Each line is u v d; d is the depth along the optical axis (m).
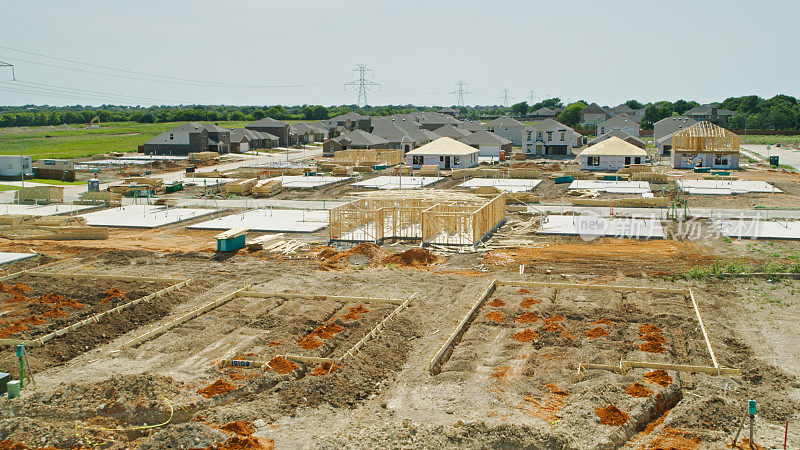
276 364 21.77
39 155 109.88
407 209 43.72
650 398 19.08
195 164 101.56
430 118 159.75
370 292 31.30
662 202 56.16
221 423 17.86
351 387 20.41
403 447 16.33
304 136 147.88
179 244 43.34
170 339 24.61
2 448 16.41
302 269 36.16
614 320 26.53
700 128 91.75
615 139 91.00
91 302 29.09
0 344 23.66
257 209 57.25
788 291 30.06
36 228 46.34
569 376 21.05
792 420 18.28
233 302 29.53
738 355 22.94
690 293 29.83
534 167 92.62
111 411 18.73
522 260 37.91
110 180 79.94
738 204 57.56
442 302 29.84
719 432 17.52
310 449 16.38
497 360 22.52
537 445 16.34
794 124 181.75
